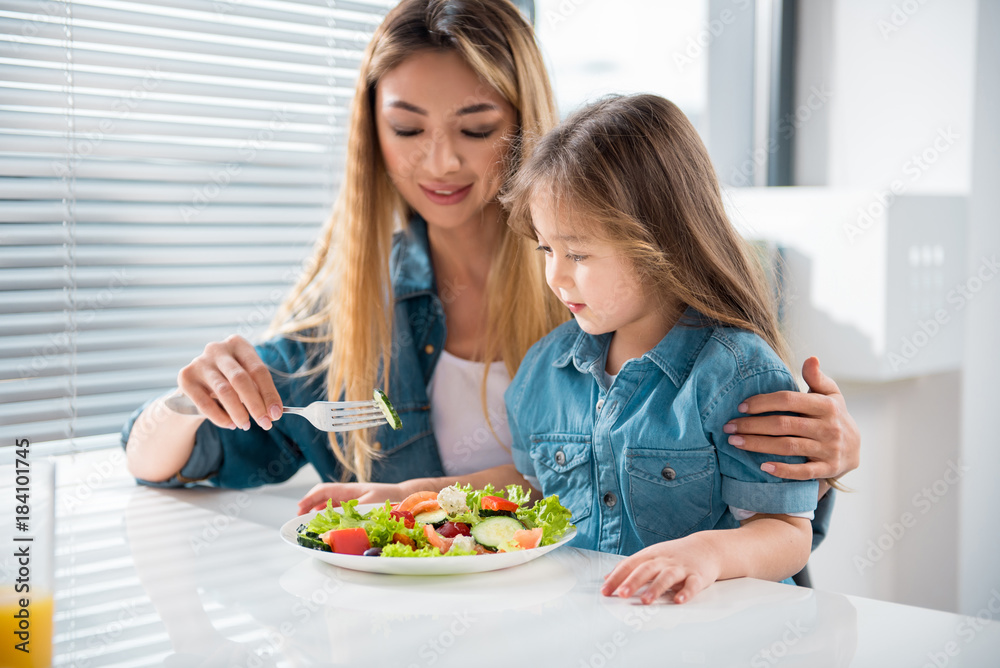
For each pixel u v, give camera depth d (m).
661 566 0.75
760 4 2.37
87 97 1.54
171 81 1.62
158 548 0.94
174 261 1.67
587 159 0.99
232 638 0.66
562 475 1.09
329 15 1.80
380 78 1.26
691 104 2.30
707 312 1.01
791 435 0.92
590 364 1.09
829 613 0.70
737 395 0.95
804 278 2.09
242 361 1.05
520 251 1.31
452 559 0.77
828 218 2.03
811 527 0.97
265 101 1.74
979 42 1.96
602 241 0.96
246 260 1.77
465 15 1.22
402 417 1.32
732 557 0.81
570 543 1.06
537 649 0.62
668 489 0.98
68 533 1.01
